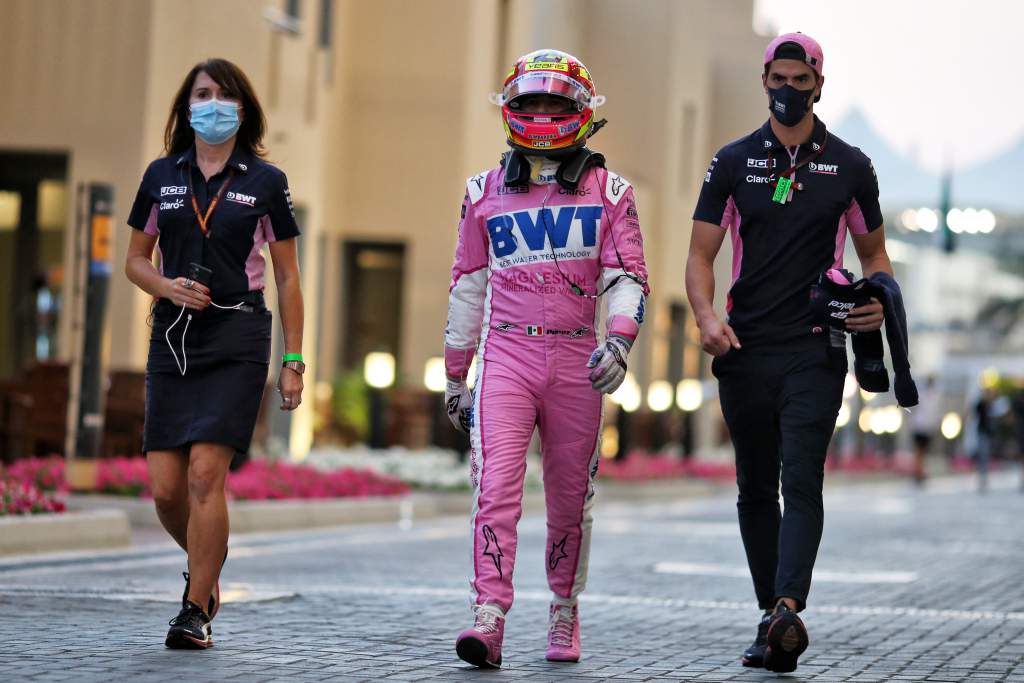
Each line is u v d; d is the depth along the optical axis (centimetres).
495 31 7275
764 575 1931
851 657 1994
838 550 3925
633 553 3678
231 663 1755
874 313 1833
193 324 1878
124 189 5091
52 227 5438
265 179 1917
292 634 2039
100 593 2419
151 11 5084
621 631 2225
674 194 9288
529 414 1831
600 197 1841
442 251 6900
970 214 12469
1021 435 11400
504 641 2056
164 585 2597
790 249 1883
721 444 10406
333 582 2797
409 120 6925
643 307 1836
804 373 1867
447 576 2984
